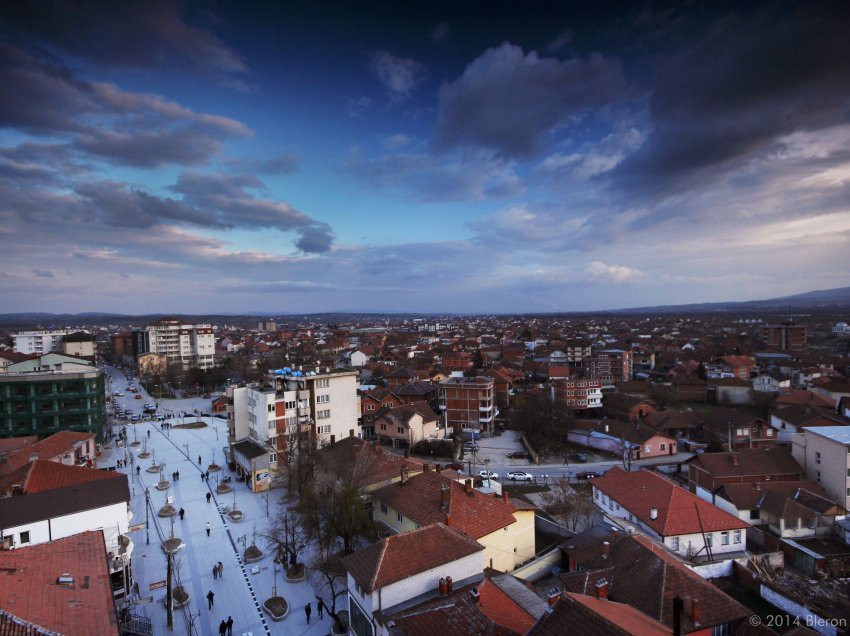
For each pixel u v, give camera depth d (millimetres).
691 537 52781
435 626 31516
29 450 75938
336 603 48469
